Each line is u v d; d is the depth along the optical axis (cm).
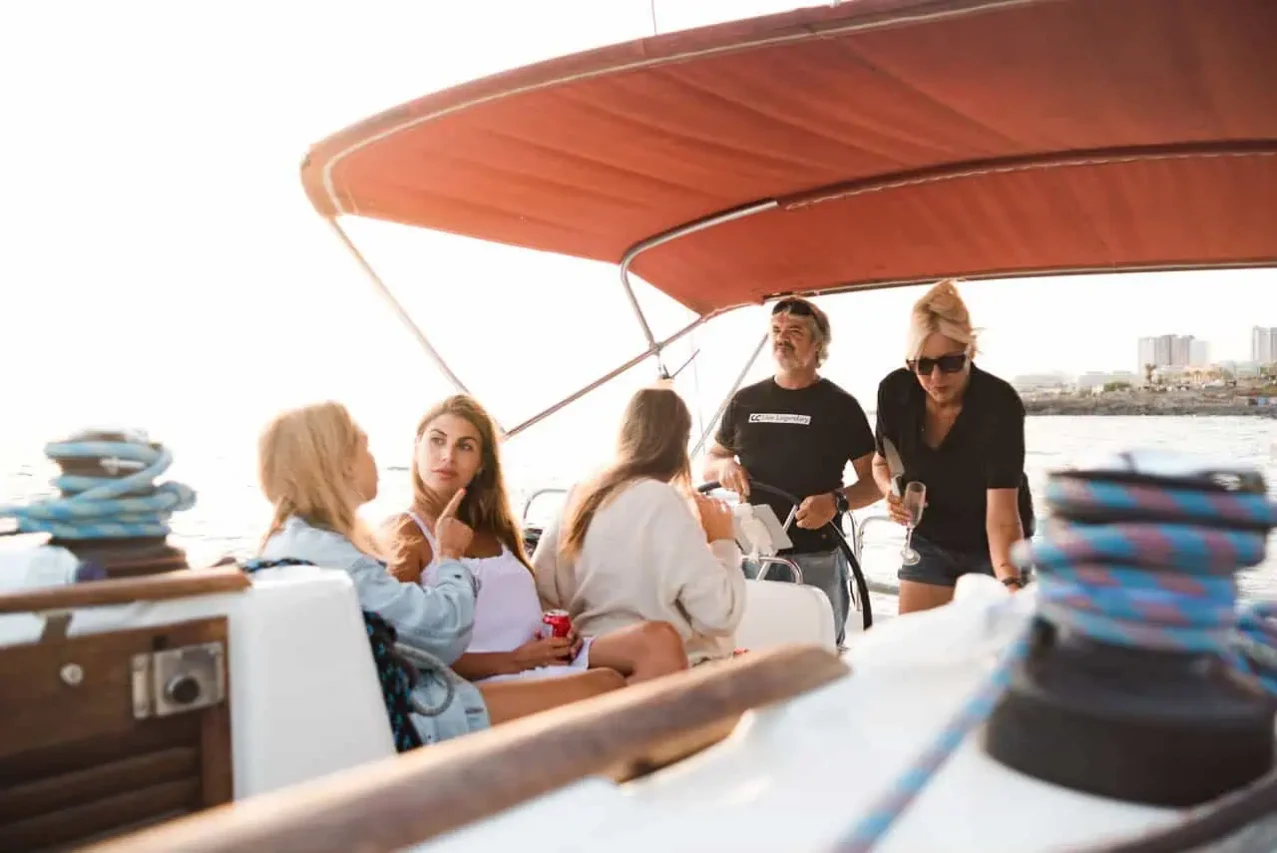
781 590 283
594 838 64
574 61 218
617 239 372
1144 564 71
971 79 220
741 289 436
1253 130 252
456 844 59
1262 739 72
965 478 278
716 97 235
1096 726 71
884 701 88
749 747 80
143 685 125
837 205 331
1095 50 201
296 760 138
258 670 134
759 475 351
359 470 206
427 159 277
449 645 197
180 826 53
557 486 340
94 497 141
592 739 71
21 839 115
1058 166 285
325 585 145
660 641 227
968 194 321
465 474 250
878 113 246
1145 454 79
